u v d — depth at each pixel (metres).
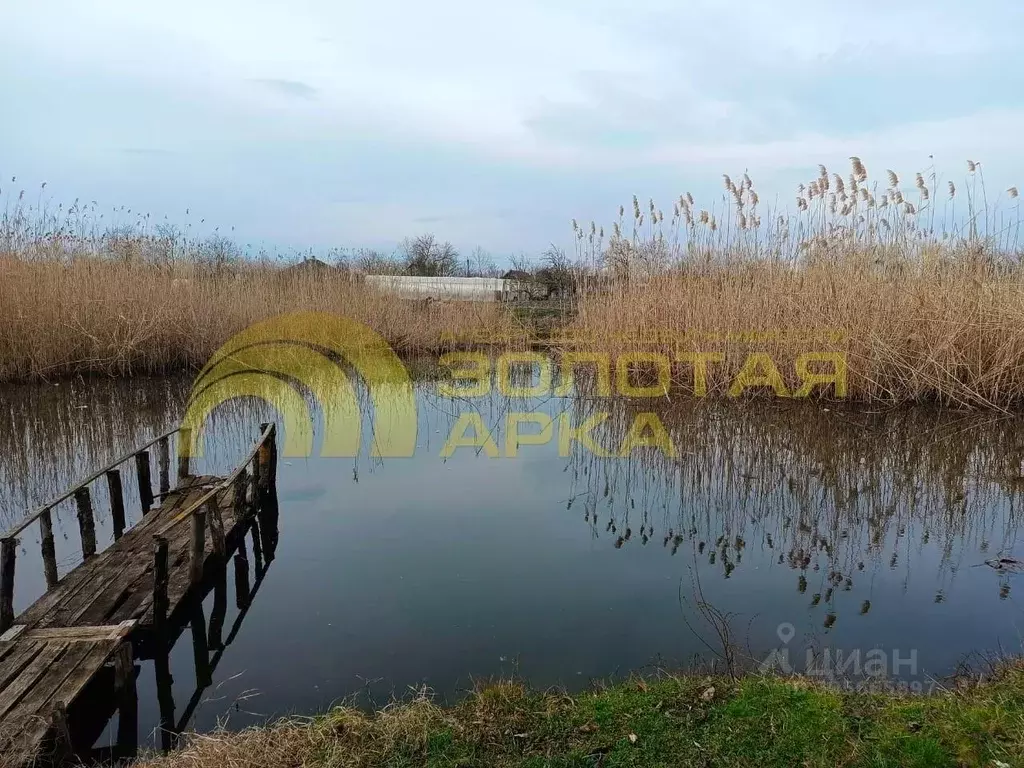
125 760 3.32
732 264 11.23
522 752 2.77
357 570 5.20
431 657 3.95
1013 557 5.21
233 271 16.16
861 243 10.36
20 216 12.52
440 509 6.54
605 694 3.27
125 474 7.93
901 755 2.57
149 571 4.86
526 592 4.74
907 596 4.55
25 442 9.30
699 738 2.79
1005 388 9.40
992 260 9.66
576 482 7.34
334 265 17.75
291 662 4.01
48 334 12.20
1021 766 2.41
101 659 3.60
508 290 20.62
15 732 3.07
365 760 2.75
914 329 9.73
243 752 2.83
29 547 5.88
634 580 4.89
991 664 3.54
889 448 8.21
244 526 5.78
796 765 2.58
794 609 4.38
